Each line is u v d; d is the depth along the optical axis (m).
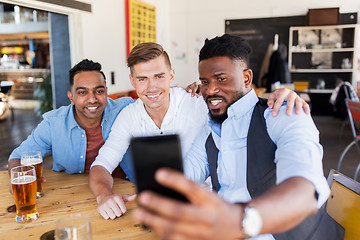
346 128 5.84
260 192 1.03
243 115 1.09
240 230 0.55
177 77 7.21
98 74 1.65
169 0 6.96
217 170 1.18
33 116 7.39
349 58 6.74
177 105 1.61
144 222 0.46
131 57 1.41
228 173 1.12
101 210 1.15
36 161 1.35
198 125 1.61
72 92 1.68
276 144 0.99
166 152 0.58
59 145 1.78
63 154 1.80
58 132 1.75
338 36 6.69
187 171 1.25
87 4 3.94
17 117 7.30
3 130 5.93
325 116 7.00
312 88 7.03
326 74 6.94
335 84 6.89
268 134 1.01
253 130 1.04
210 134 1.21
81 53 3.86
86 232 0.76
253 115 1.07
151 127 1.61
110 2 4.45
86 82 1.61
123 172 1.94
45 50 11.03
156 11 6.14
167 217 0.45
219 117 1.11
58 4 3.42
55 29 3.88
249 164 1.04
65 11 3.59
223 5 6.85
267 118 1.02
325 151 4.45
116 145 1.53
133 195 1.28
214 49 1.03
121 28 4.76
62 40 3.88
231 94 1.06
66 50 3.88
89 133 1.79
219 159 1.17
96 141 1.81
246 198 1.06
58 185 1.46
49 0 3.30
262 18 6.80
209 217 0.44
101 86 1.65
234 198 1.08
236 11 6.84
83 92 1.63
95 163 1.47
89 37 4.02
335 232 1.09
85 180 1.53
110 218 1.13
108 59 4.46
